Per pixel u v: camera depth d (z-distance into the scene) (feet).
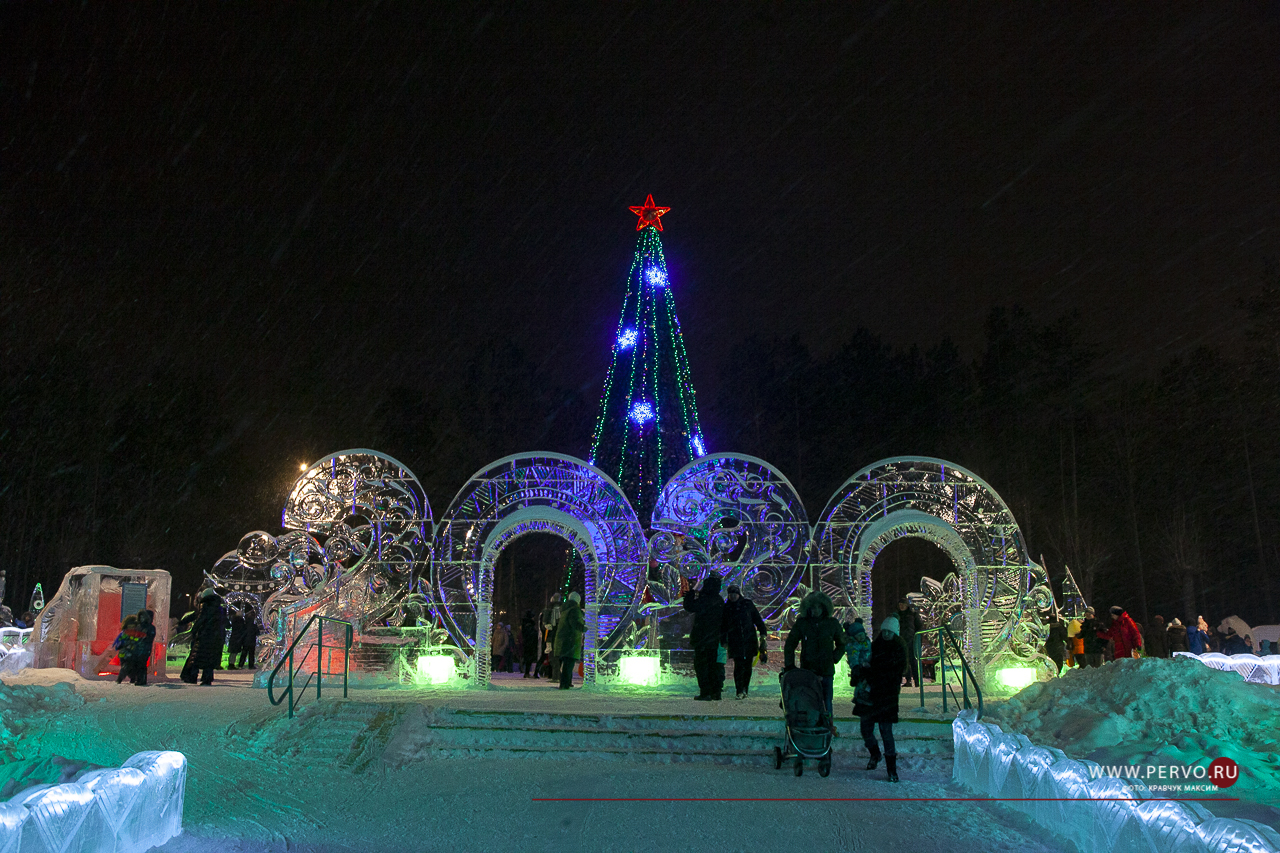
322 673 61.36
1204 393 140.77
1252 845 18.90
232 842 26.30
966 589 63.46
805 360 154.92
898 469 64.95
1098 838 24.63
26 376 138.92
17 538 137.39
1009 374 143.33
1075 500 134.82
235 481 146.61
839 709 45.80
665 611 65.26
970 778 33.88
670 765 37.47
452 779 34.96
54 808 20.48
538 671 77.97
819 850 26.27
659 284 89.25
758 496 66.03
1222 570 147.84
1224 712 35.01
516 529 65.77
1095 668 40.68
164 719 45.11
